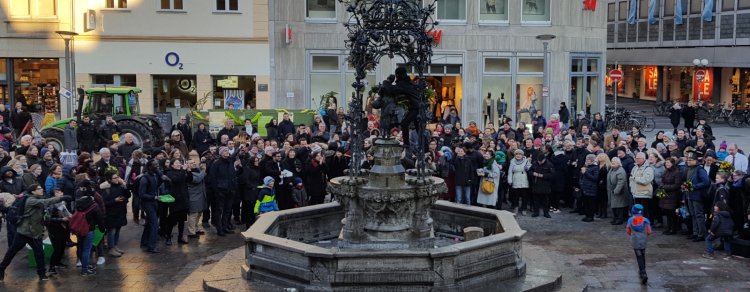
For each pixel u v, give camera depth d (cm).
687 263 1489
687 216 1683
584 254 1565
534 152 2020
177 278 1381
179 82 3488
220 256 1478
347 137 2195
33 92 3488
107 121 2481
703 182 1650
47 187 1588
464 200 1930
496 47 3544
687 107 3875
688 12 5528
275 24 3447
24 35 3412
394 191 1266
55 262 1412
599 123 3158
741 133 3981
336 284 1133
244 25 3450
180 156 1634
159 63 3444
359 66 1309
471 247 1162
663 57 5875
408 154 1809
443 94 3544
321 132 2422
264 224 1332
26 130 2956
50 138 2653
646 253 1573
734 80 5191
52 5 3416
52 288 1324
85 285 1343
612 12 6688
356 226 1305
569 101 3638
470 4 3516
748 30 4916
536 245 1612
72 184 1591
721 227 1516
